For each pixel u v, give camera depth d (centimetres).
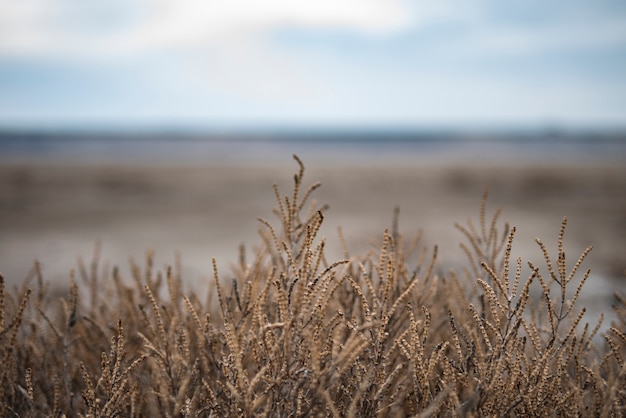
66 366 236
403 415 214
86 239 1551
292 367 183
